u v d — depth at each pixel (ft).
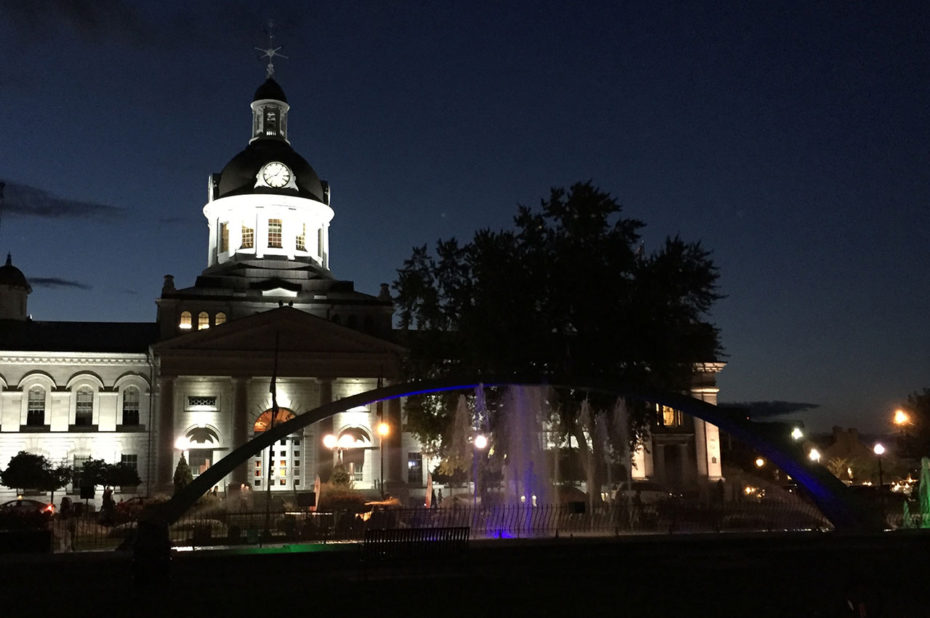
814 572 65.87
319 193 237.66
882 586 59.11
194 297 205.46
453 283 149.48
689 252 139.74
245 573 64.54
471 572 65.67
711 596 57.82
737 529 96.07
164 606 55.16
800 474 87.10
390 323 215.51
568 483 149.38
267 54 250.57
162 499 137.80
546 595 58.08
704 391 221.66
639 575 64.90
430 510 95.66
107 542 102.94
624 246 137.39
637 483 170.30
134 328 218.38
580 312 135.33
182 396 189.16
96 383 197.77
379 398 83.35
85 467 178.40
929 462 121.19
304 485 188.85
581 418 137.90
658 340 134.72
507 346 132.98
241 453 77.41
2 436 190.08
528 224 142.00
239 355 189.47
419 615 52.65
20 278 220.84
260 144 239.91
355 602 56.08
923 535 77.20
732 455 248.32
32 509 126.11
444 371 148.05
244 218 229.25
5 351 192.13
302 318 193.88
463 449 156.04
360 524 94.84
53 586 61.36
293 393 193.57
